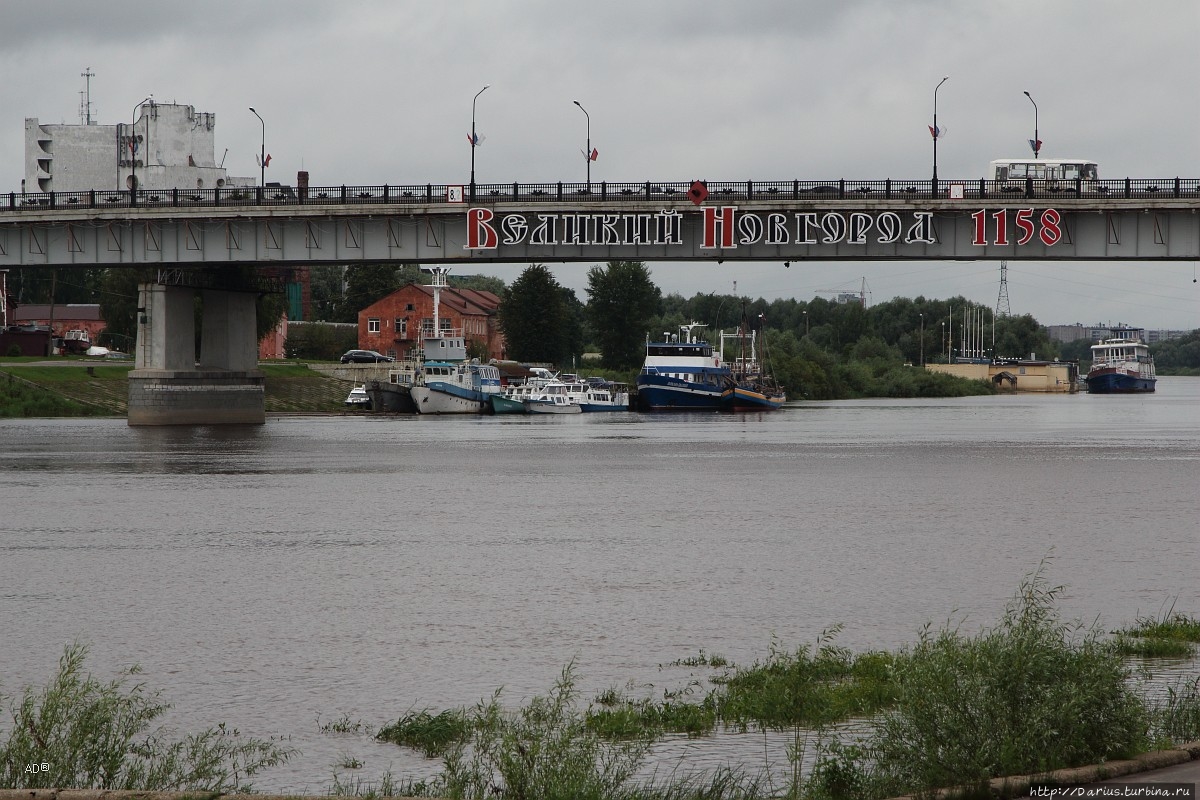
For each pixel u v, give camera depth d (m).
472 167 136.38
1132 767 20.14
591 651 33.97
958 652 21.97
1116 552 52.03
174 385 150.88
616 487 82.69
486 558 51.06
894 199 119.81
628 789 21.11
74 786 21.53
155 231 138.88
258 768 24.03
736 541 55.97
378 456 111.75
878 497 75.62
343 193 132.25
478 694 29.58
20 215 140.50
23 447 120.19
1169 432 157.25
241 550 53.62
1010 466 100.56
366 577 46.38
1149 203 114.25
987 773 19.80
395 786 22.75
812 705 26.92
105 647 35.00
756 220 121.75
